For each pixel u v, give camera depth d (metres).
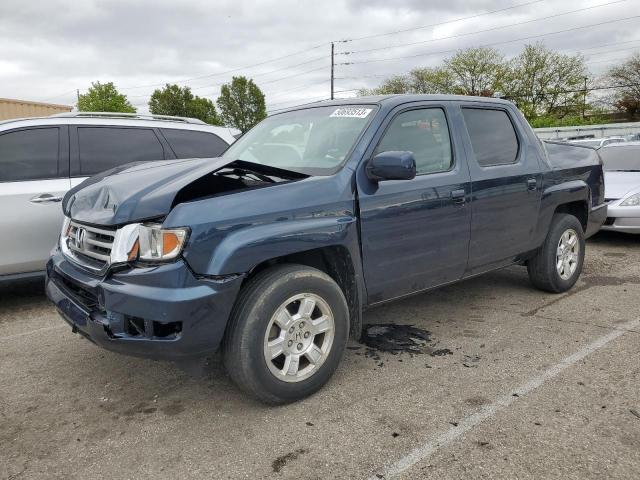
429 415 2.99
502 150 4.46
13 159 5.10
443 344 4.03
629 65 54.53
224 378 3.57
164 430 2.94
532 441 2.70
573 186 5.05
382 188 3.46
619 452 2.58
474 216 4.06
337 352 3.29
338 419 2.98
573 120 53.84
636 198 7.47
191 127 6.26
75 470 2.60
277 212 2.98
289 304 3.13
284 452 2.69
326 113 3.98
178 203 2.85
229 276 2.81
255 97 75.44
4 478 2.54
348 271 3.37
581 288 5.45
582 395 3.16
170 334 2.77
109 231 2.97
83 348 4.20
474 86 56.41
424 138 3.86
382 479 2.45
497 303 4.98
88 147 5.49
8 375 3.73
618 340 4.00
